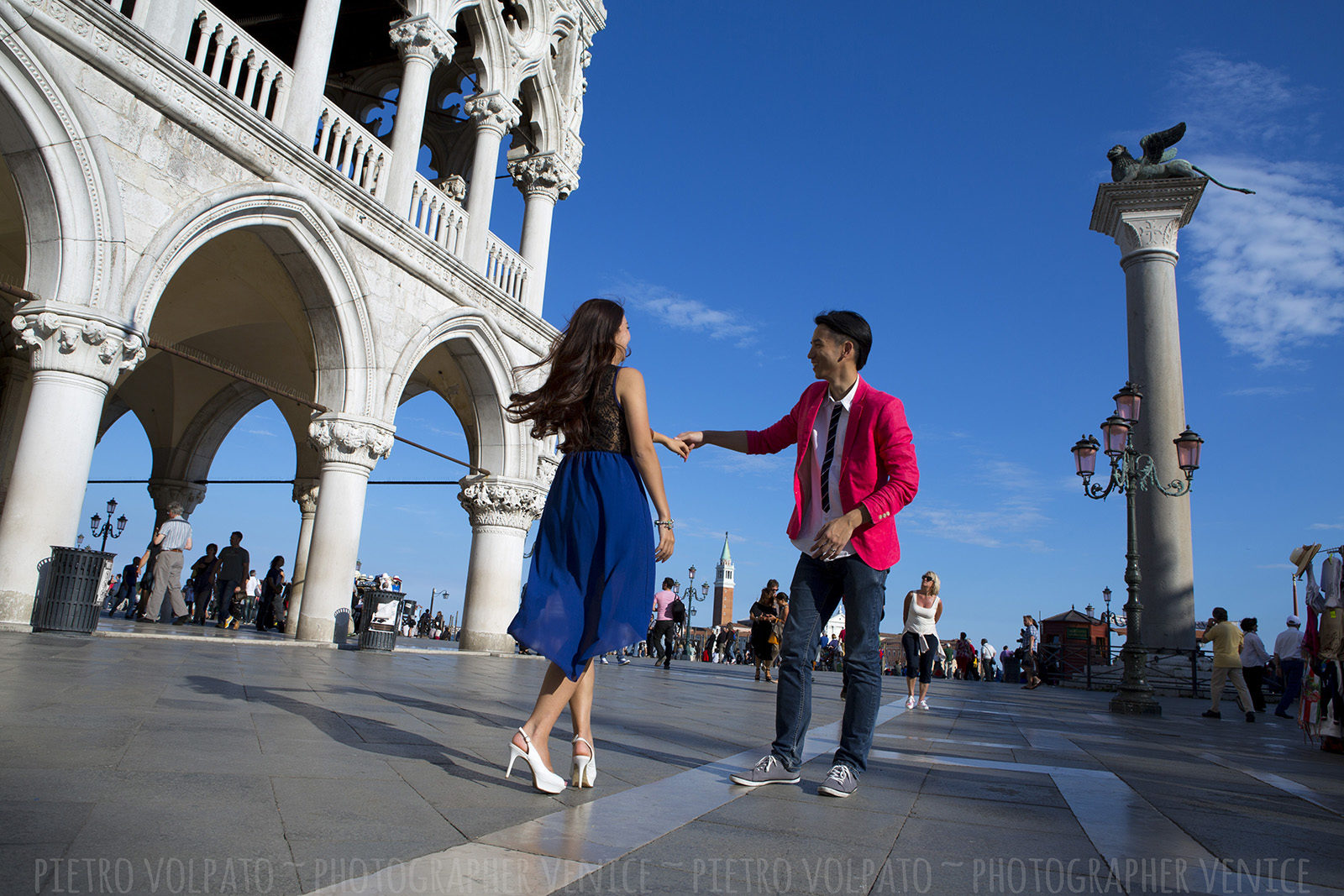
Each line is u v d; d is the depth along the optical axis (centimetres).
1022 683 3047
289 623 1764
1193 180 2400
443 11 1489
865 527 339
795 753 341
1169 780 426
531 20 1833
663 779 326
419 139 1473
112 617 1566
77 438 927
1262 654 1625
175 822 197
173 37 1054
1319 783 465
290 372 1958
